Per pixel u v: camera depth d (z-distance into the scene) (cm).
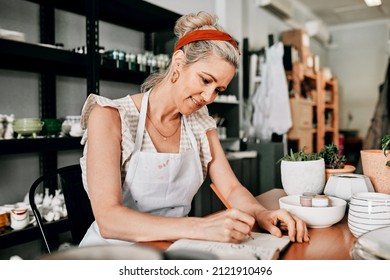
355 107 737
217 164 119
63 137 192
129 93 292
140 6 250
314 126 546
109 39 278
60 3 228
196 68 88
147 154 100
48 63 199
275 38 546
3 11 207
